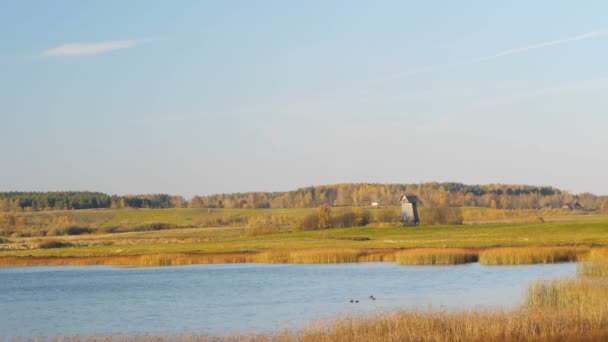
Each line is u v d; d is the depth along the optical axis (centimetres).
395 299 5038
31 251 11475
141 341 3594
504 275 6250
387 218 16125
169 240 14538
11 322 4566
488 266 7194
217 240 13738
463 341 3055
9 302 5550
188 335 3744
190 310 4878
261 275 7156
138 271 8156
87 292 6125
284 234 14100
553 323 3259
